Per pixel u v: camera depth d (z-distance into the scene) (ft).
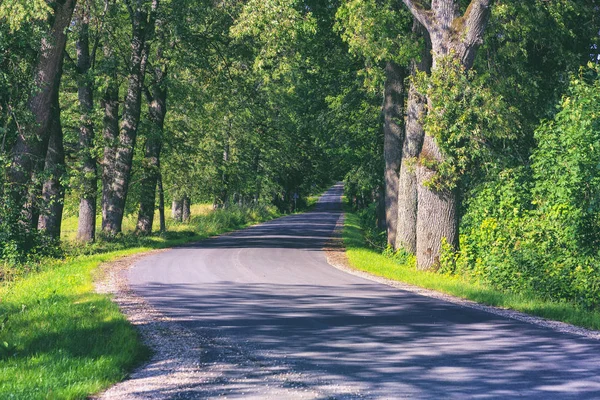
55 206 92.89
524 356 26.73
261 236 125.90
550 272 46.57
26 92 73.51
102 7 98.89
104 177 112.16
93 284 51.24
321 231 144.25
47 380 21.89
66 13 75.15
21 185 71.82
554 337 30.99
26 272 62.03
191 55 104.83
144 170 118.52
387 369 24.68
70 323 32.09
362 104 118.21
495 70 75.61
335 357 26.84
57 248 76.33
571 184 48.24
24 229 71.26
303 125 129.29
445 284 51.78
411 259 72.49
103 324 32.22
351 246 96.94
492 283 50.78
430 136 65.46
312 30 76.13
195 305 41.29
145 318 36.11
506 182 60.64
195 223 153.69
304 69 113.50
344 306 41.19
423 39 69.46
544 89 78.74
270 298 44.65
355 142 123.95
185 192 152.97
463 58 63.21
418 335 31.58
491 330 32.91
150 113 120.98
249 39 100.99
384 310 39.65
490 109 62.59
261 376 23.80
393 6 77.25
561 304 41.65
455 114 62.34
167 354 27.61
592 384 22.25
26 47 74.18
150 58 117.08
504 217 57.77
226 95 111.96
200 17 99.40
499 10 69.92
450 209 65.57
